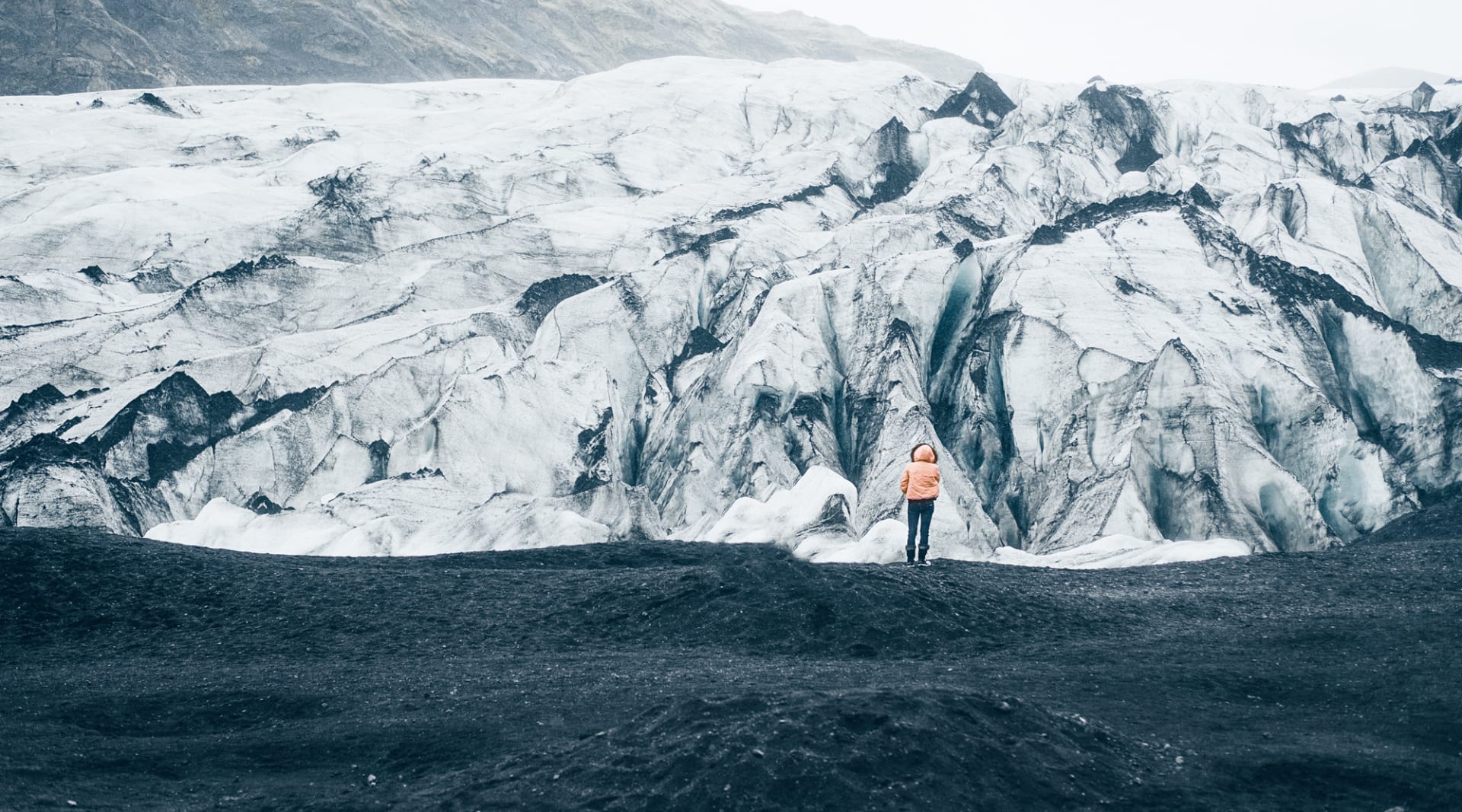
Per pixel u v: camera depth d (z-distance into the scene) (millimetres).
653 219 74312
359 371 56688
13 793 12617
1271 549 43062
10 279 67438
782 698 12680
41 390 55938
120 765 14102
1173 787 11953
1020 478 48812
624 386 58000
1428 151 74750
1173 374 47438
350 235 75062
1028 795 11508
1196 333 51031
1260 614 19562
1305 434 48000
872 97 97250
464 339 58281
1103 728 13133
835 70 104562
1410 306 59375
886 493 46406
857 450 51000
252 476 51844
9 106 111375
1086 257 55719
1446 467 48938
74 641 20641
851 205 78688
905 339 53125
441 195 78938
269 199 82375
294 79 185750
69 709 16266
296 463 52531
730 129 93312
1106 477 45312
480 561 25562
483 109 107000
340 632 20281
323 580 22969
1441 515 33094
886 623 18359
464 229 76750
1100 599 20422
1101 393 48469
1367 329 52812
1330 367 51938
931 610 18781
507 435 49250
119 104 113938
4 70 161375
